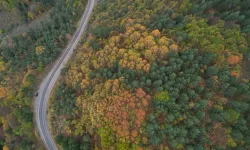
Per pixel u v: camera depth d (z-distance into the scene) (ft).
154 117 214.69
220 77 227.61
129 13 297.12
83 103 247.70
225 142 216.13
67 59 335.47
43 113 309.83
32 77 315.78
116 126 220.43
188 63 234.38
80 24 361.71
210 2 279.90
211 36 248.32
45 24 355.97
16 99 306.14
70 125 260.01
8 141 315.17
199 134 214.28
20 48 353.31
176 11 288.51
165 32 263.70
